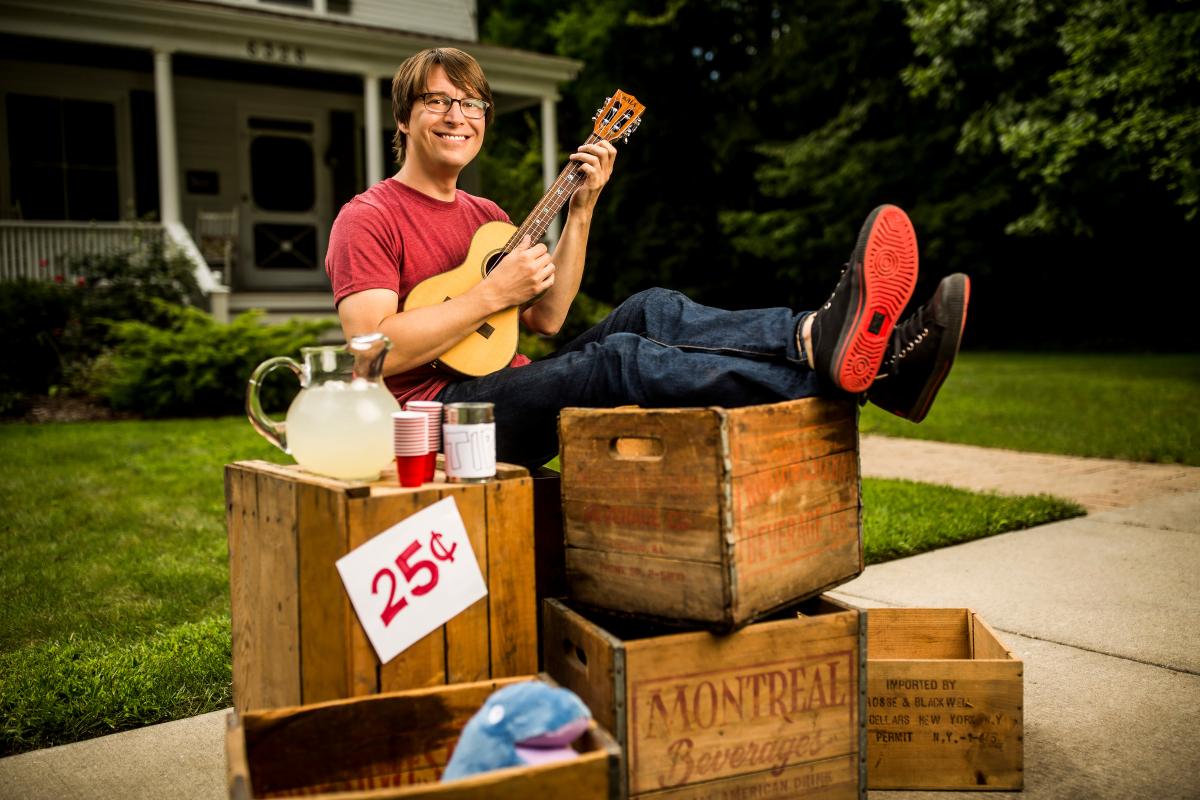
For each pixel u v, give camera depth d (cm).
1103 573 364
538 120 2397
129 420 848
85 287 983
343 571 169
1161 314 1859
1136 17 1009
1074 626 305
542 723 147
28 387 920
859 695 194
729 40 2194
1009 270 1839
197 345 867
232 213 1263
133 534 449
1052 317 1945
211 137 1272
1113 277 1852
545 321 277
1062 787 206
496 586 187
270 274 1322
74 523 469
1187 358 1476
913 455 666
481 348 243
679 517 182
